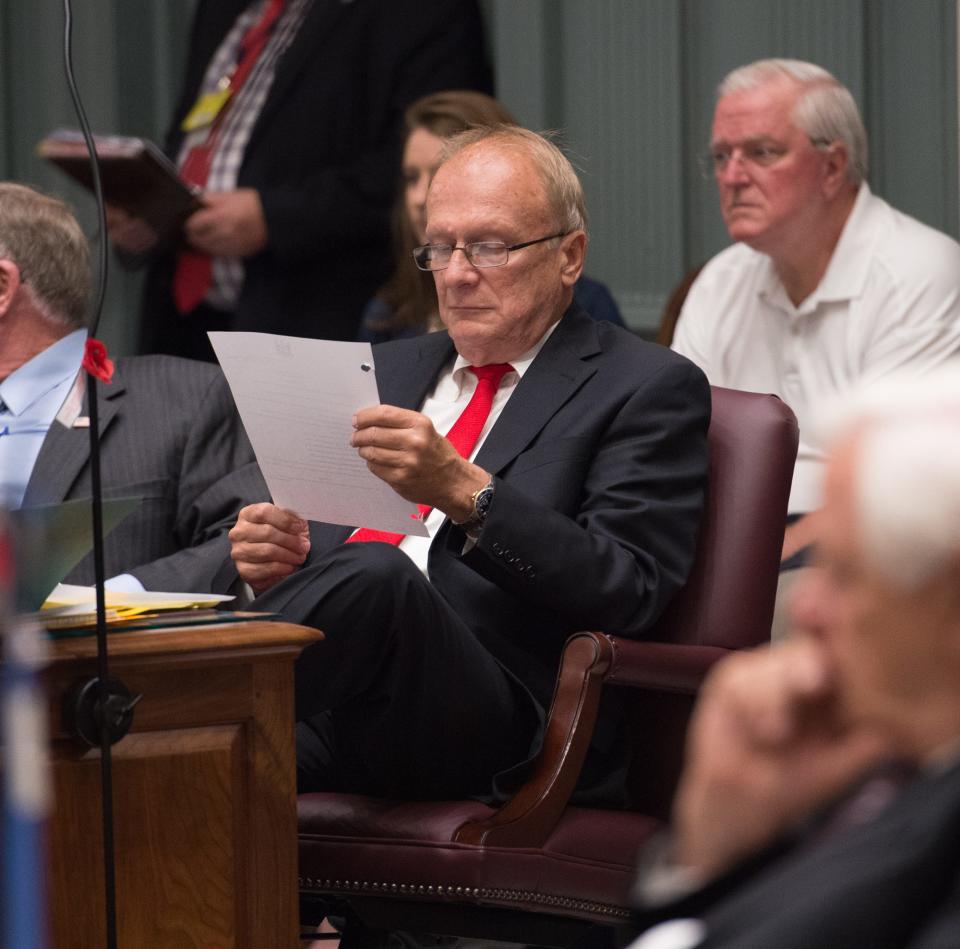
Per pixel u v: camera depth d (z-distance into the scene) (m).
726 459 9.89
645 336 17.62
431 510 10.23
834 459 3.29
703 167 17.38
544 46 17.88
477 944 10.00
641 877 3.92
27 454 11.10
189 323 17.62
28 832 3.91
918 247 13.78
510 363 10.35
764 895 3.42
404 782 9.13
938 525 3.12
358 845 8.70
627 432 9.78
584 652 8.85
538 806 8.57
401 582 8.57
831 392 13.79
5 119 20.77
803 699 3.48
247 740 7.45
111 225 16.09
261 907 7.45
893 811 3.35
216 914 7.33
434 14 17.72
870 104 16.55
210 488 11.22
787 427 9.88
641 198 17.62
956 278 13.77
